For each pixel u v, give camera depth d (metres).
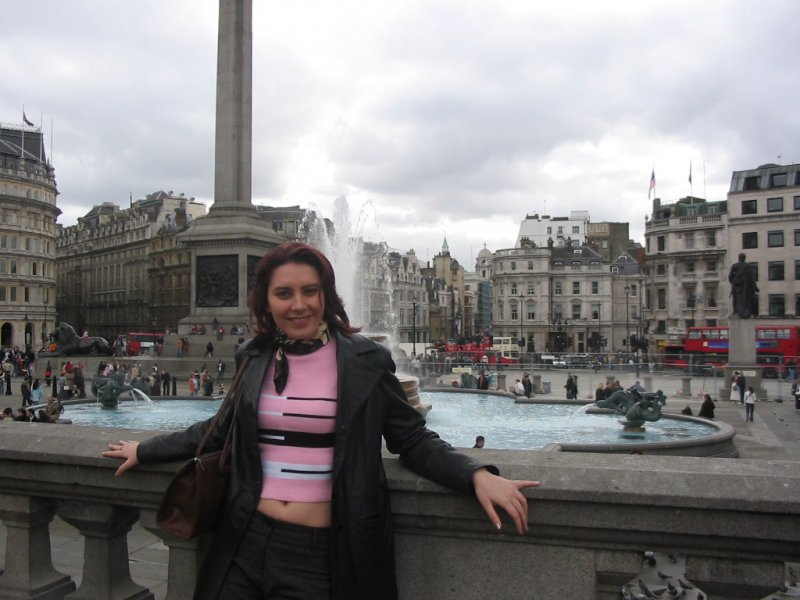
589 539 3.12
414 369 48.81
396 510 3.30
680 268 85.44
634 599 6.21
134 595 4.13
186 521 2.90
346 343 2.97
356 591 2.73
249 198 39.59
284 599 2.79
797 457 19.23
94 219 135.12
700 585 3.04
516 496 2.85
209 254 38.47
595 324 107.94
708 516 2.91
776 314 76.31
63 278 141.00
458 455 2.98
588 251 111.62
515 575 3.23
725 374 39.66
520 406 26.81
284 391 2.92
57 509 4.11
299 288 2.97
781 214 76.44
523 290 110.62
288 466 2.87
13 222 90.81
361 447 2.82
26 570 4.19
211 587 2.87
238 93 38.88
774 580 2.91
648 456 3.38
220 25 39.00
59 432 4.16
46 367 40.19
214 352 37.41
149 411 24.14
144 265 112.94
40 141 99.38
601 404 19.58
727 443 16.72
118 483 3.77
